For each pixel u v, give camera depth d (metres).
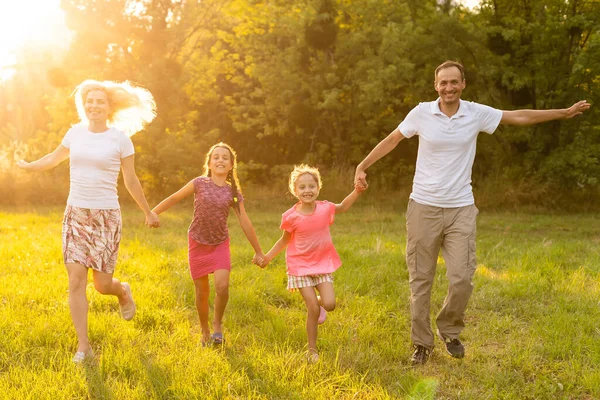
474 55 20.27
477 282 7.17
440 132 4.54
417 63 21.34
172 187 21.92
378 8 21.17
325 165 22.86
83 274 4.52
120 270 7.56
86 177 4.54
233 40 23.86
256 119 23.30
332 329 5.33
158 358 4.41
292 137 24.86
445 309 4.70
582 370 4.38
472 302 6.42
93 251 4.54
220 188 4.89
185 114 23.83
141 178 21.97
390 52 20.22
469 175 4.63
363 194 20.83
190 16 22.05
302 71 22.31
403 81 20.97
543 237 12.84
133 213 16.19
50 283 6.63
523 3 20.12
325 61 21.98
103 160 4.55
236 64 24.31
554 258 8.98
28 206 18.27
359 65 20.70
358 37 20.78
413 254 4.70
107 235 4.60
